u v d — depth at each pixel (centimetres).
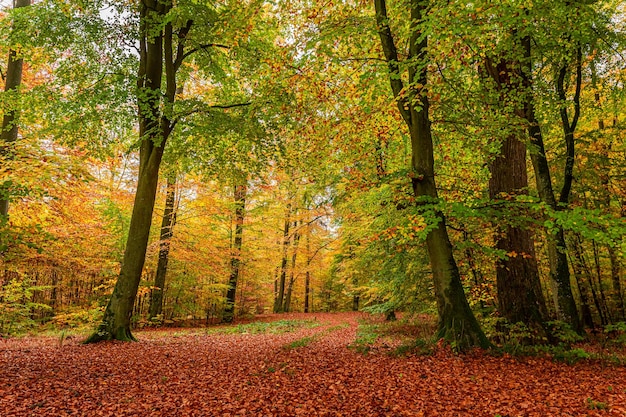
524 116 1073
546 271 1579
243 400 550
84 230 1324
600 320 1599
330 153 1145
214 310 2305
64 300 1938
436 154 1184
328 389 588
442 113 972
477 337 754
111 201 1595
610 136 1366
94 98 1027
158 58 1193
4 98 1075
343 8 924
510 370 646
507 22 664
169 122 1180
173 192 1791
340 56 967
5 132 1142
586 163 1358
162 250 1769
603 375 627
